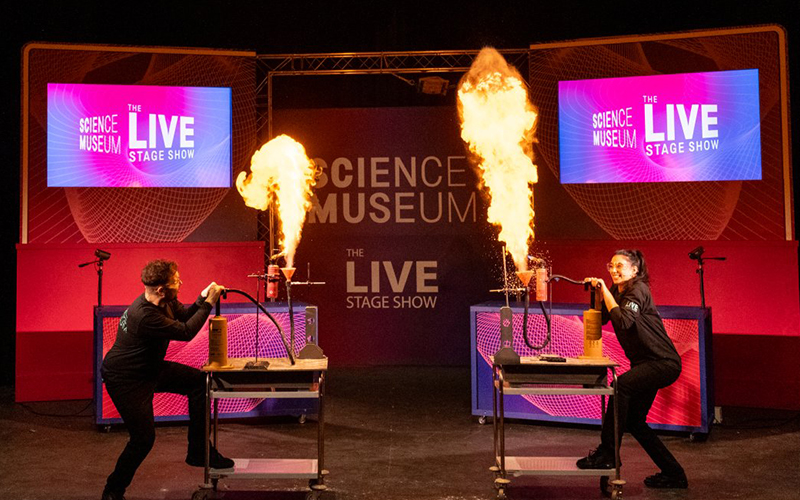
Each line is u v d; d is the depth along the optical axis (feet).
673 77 21.94
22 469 15.23
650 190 22.22
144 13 24.53
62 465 15.49
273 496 13.66
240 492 13.89
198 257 22.95
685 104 21.85
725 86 21.52
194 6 24.82
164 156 22.93
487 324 18.47
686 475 14.55
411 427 18.31
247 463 14.03
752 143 21.33
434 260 25.95
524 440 17.07
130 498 13.58
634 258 14.71
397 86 26.27
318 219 25.84
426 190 25.90
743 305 21.16
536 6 25.04
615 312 13.87
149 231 22.90
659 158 22.11
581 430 17.90
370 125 25.94
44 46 22.21
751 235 21.42
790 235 21.01
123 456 12.92
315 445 16.84
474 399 18.61
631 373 13.70
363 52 24.53
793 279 20.72
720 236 21.66
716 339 21.18
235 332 18.52
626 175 22.41
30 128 22.16
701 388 16.87
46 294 21.99
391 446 16.71
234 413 18.63
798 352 20.54
